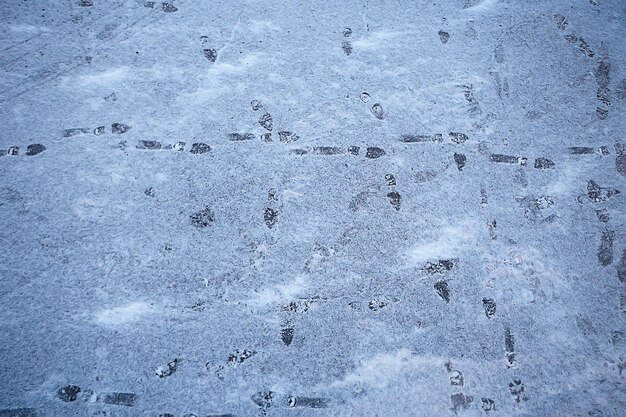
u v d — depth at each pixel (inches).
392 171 252.4
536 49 262.7
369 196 250.4
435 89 258.4
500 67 261.0
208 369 237.6
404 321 243.0
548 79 260.5
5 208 242.8
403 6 263.7
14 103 248.8
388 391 238.7
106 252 242.5
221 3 260.5
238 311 241.3
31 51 252.1
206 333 239.5
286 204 248.5
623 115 258.7
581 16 264.5
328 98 256.1
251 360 238.7
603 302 246.2
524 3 264.7
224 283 242.8
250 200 248.2
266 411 236.2
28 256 240.8
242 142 251.8
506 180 253.0
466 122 256.5
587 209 251.9
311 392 237.9
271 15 260.7
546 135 256.4
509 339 243.1
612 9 264.4
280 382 238.1
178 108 252.4
